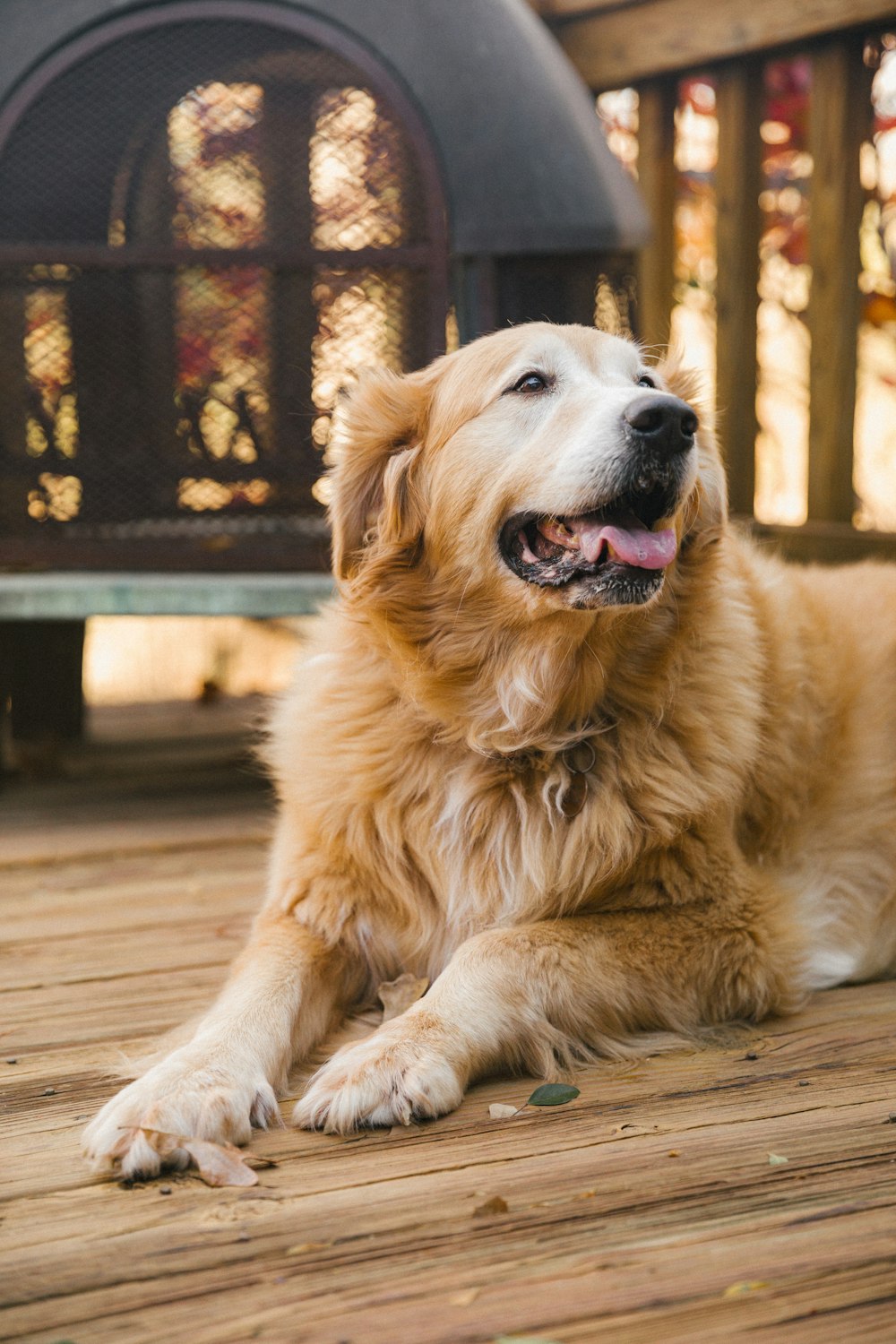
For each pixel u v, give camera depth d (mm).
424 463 2916
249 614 4637
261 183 4590
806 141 6750
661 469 2623
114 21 4488
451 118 4488
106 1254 1750
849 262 5602
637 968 2600
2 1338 1553
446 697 2803
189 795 5207
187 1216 1862
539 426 2754
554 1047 2459
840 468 5773
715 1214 1832
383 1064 2230
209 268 4570
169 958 3176
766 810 3078
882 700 3396
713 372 6266
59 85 4520
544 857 2727
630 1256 1720
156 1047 2525
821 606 3504
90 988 2949
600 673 2730
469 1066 2330
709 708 2854
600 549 2637
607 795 2709
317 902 2797
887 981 3141
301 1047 2525
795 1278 1658
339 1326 1570
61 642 6113
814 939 3064
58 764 5754
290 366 4664
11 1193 1948
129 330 4648
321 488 4742
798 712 3156
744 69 5789
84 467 4727
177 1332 1562
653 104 6145
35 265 4578
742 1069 2447
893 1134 2102
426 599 2885
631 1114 2227
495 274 4555
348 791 2779
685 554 2922
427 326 4594
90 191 4570
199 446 4742
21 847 4340
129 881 3961
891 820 3281
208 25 4484
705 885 2758
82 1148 2105
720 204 6012
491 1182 1954
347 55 4465
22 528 4734
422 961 2842
